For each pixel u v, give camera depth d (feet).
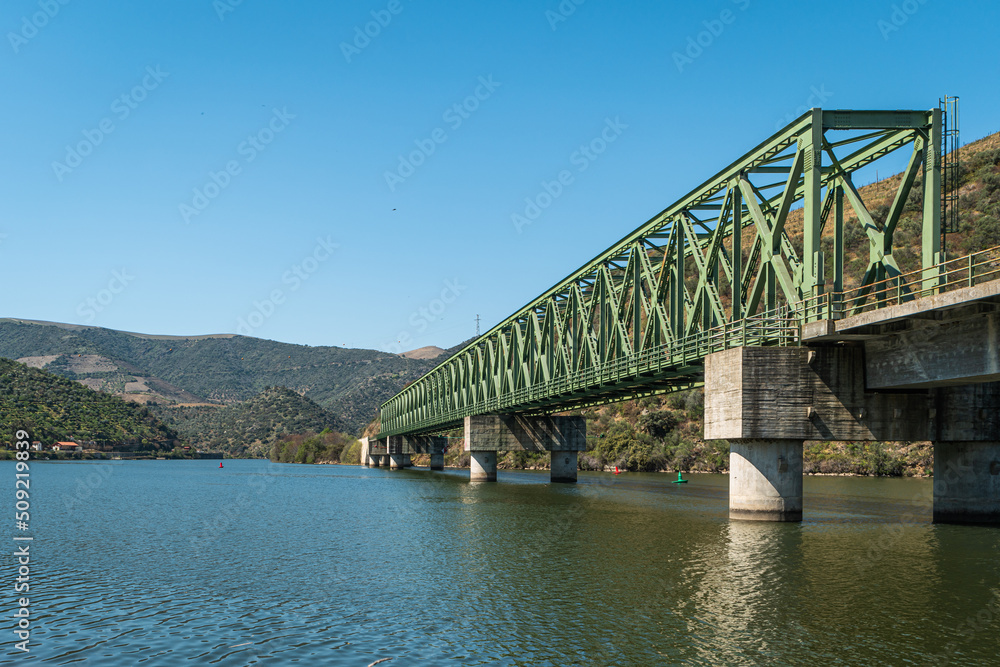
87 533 139.33
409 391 502.79
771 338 121.70
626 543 113.19
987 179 401.49
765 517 120.98
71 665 61.21
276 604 79.36
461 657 61.41
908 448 375.25
